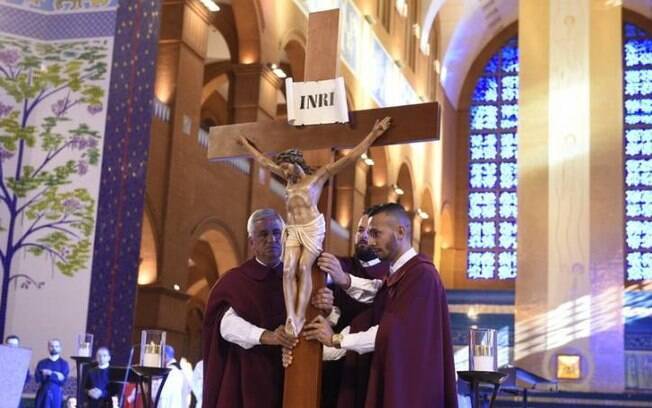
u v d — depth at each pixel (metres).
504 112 39.50
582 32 19.94
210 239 20.41
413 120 4.50
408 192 32.69
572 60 19.84
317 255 4.37
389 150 29.80
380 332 4.11
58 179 12.70
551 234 19.14
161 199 17.06
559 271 18.94
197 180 18.55
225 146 4.93
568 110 19.64
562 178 19.33
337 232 25.94
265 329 4.63
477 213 38.88
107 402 10.36
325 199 4.58
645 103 37.22
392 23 30.48
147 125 12.69
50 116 12.89
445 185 37.78
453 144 39.41
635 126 37.06
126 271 12.30
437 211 36.25
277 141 4.82
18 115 12.85
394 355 4.04
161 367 4.92
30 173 12.73
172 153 17.36
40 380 11.52
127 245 12.38
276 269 4.92
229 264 20.70
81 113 12.88
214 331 4.85
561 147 19.50
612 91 19.56
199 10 18.50
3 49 12.97
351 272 5.01
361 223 5.05
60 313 12.34
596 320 18.53
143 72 12.87
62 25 13.20
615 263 18.75
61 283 12.41
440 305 4.27
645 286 35.31
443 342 4.25
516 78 39.59
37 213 12.62
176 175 17.50
